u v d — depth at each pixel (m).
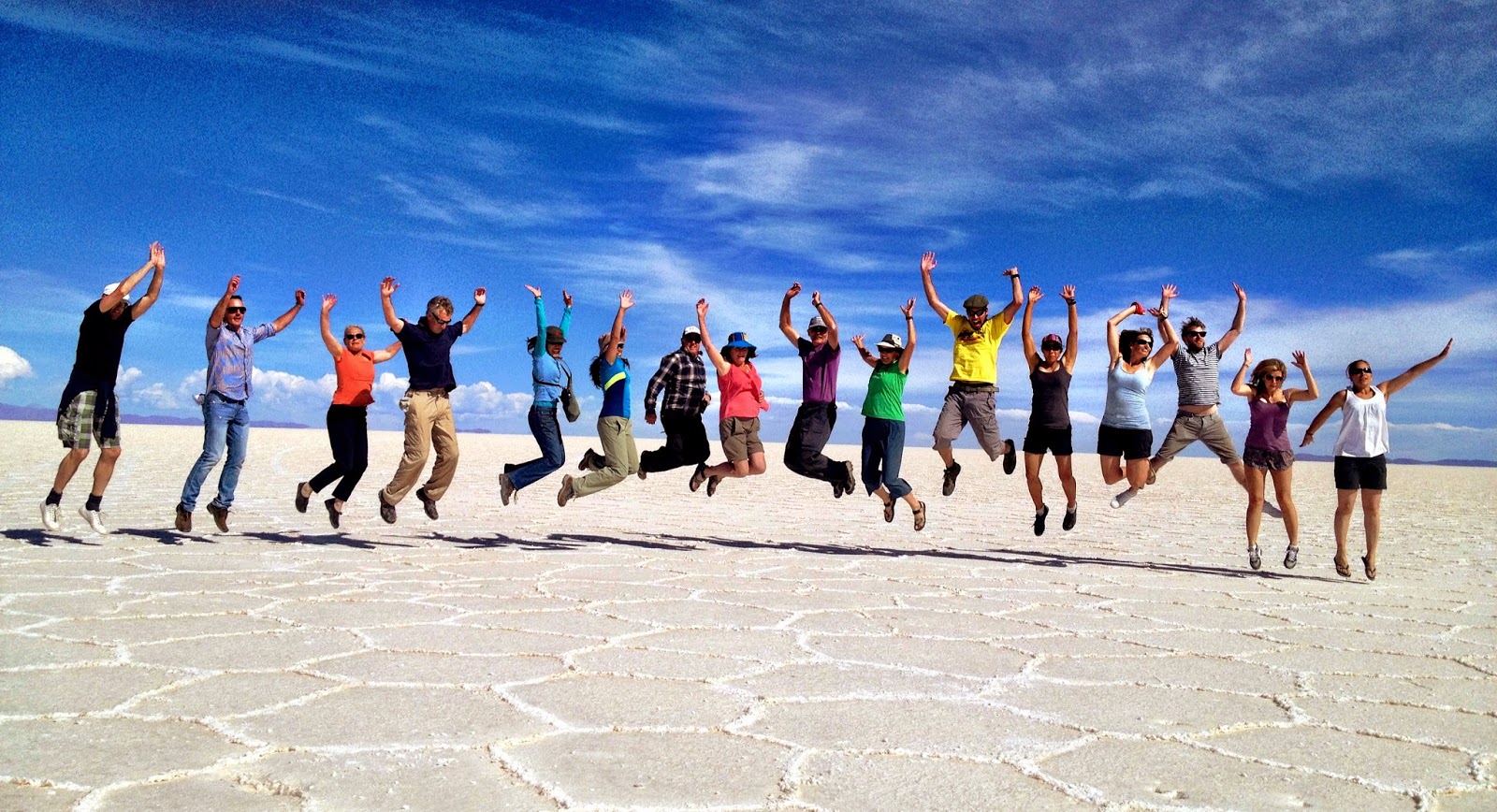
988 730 3.32
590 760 2.93
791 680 3.95
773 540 9.70
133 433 42.81
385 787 2.66
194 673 3.89
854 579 6.96
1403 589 7.16
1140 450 8.37
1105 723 3.43
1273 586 7.19
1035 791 2.73
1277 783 2.84
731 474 9.24
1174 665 4.38
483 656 4.28
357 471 8.64
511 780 2.74
